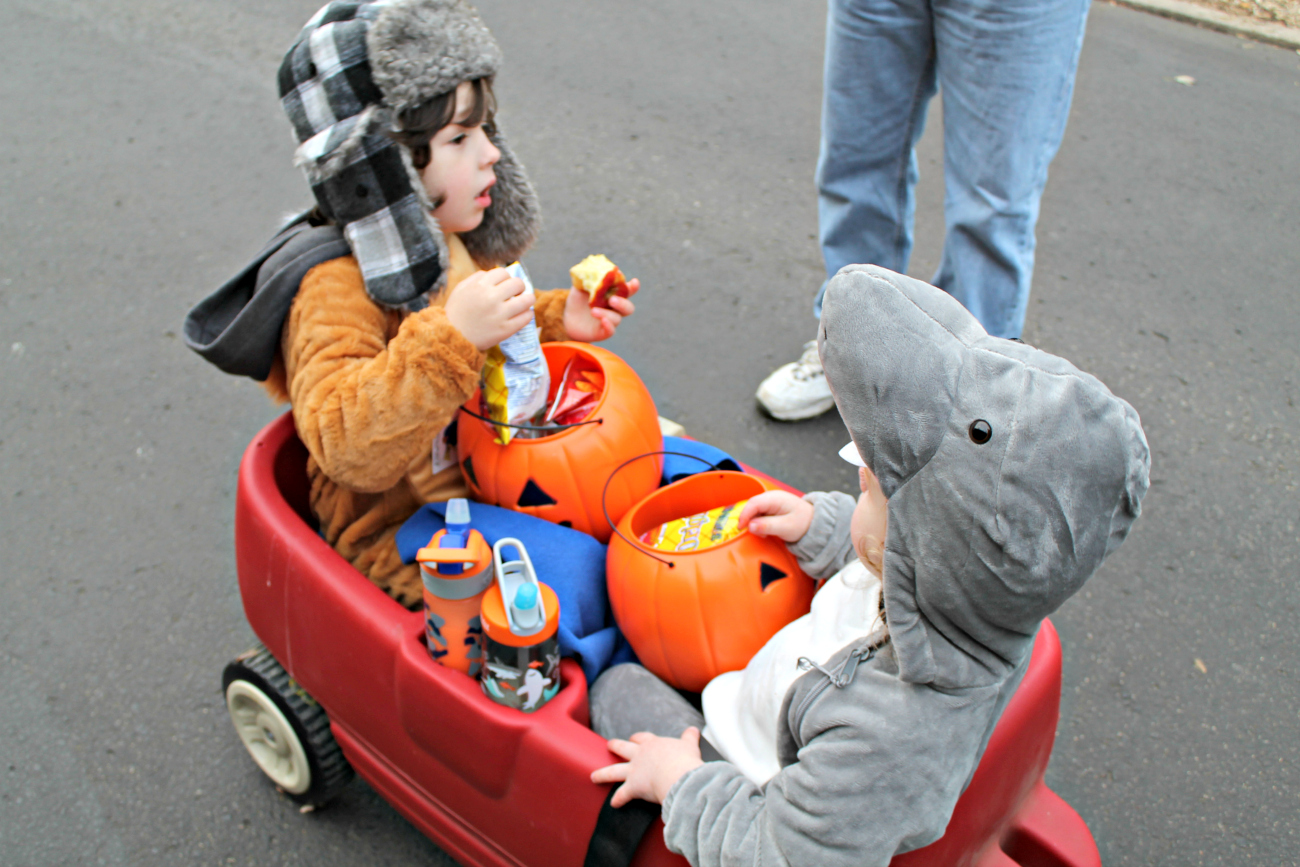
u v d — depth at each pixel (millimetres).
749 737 1541
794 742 1388
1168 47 5336
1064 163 4457
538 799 1566
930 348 1099
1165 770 2271
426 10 1646
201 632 2580
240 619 2615
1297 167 4469
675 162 4441
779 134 4660
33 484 3002
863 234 3025
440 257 1766
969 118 2562
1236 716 2385
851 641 1416
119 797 2215
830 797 1259
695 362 3424
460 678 1606
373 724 1804
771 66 5203
